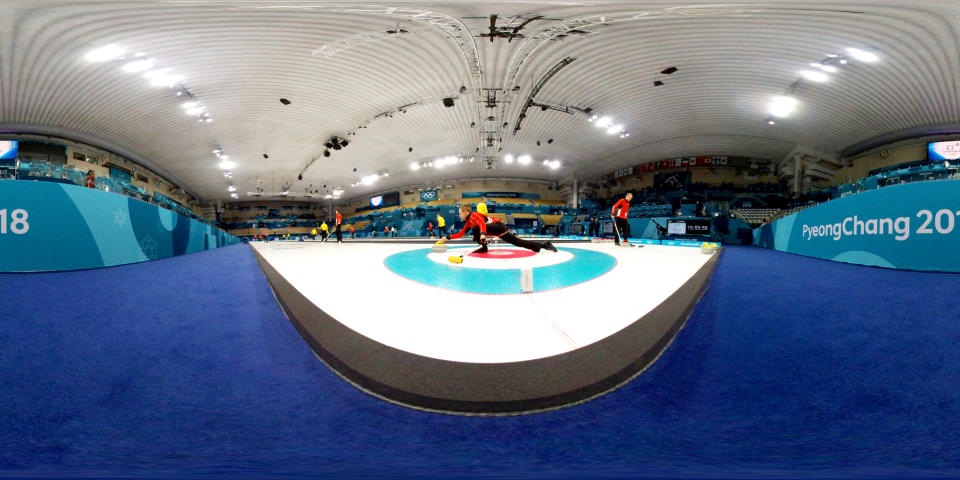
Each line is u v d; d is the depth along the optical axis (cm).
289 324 173
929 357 123
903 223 314
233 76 969
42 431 87
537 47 857
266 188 2788
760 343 141
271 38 800
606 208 2494
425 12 703
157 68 902
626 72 996
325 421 93
